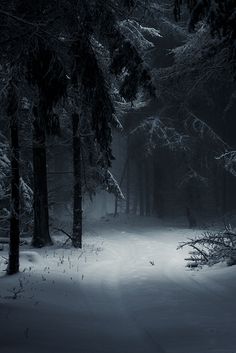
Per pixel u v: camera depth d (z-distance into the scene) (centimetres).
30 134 2167
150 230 3659
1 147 2202
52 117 1104
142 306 1160
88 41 1010
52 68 998
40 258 1983
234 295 1224
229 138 4303
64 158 4362
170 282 1480
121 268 1853
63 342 815
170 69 1997
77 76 1067
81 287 1460
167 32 3106
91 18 1009
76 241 2364
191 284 1427
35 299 1234
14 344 780
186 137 3834
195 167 4328
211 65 1917
